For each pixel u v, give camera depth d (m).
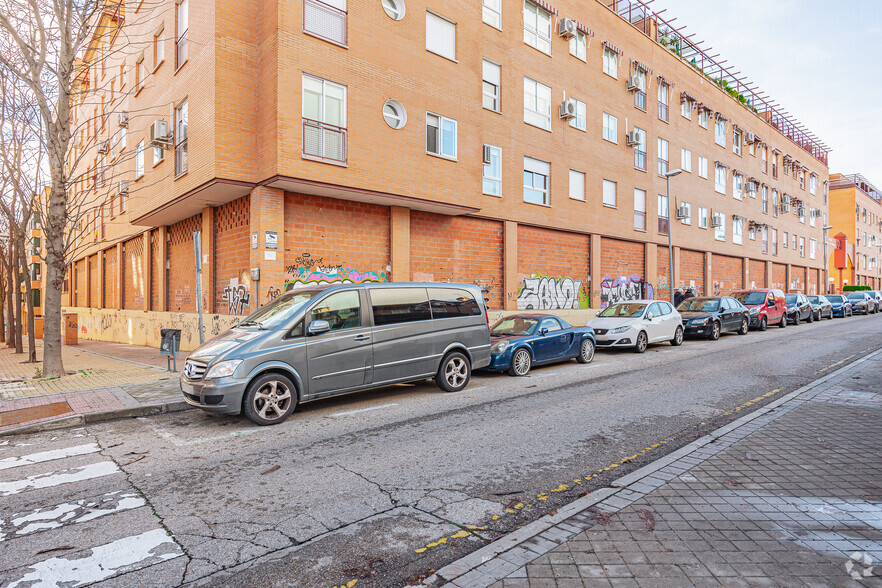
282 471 4.71
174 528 3.58
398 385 8.98
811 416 6.21
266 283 11.31
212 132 11.04
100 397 7.79
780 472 4.30
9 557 3.20
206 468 4.83
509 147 17.73
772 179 38.19
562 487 4.25
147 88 15.14
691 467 4.46
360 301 7.36
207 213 13.91
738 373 10.00
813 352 12.99
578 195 20.86
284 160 10.80
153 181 14.59
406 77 13.18
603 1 23.50
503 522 3.61
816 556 2.90
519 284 18.27
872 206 65.69
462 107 14.60
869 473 4.26
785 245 40.12
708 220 29.78
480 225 16.84
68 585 2.88
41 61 9.01
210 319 13.44
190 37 12.23
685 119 27.94
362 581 2.87
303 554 3.19
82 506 3.98
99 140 21.20
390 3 13.10
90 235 24.66
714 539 3.13
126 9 16.64
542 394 8.14
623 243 23.44
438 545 3.28
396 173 12.84
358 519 3.68
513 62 18.06
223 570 3.02
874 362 10.55
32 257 32.28
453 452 5.20
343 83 11.88
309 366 6.70
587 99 21.34
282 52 10.88
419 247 14.89
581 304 20.98
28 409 7.08
